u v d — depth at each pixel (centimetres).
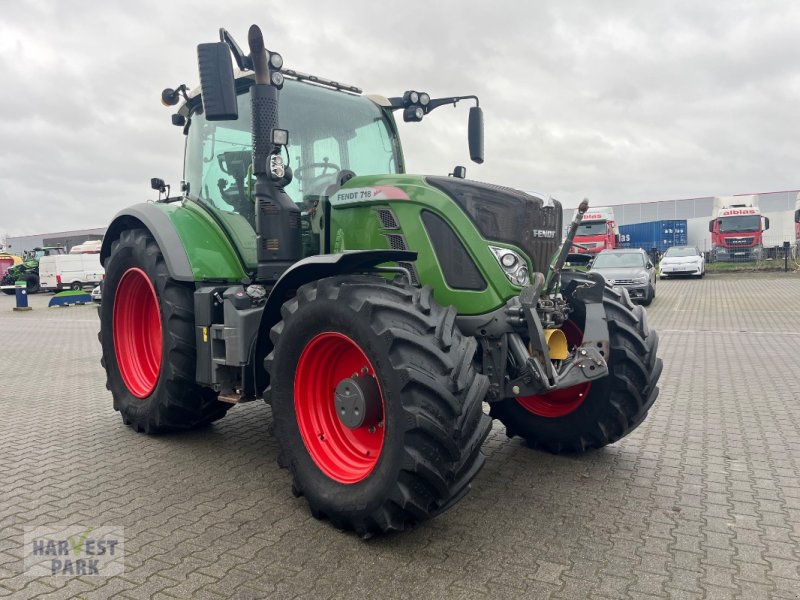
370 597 263
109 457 450
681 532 323
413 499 292
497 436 498
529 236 368
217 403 485
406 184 380
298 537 319
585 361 362
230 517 343
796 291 1889
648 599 261
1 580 279
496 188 371
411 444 289
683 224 3725
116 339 529
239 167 458
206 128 488
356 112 482
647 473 410
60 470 422
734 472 409
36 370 853
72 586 274
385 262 370
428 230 369
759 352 871
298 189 440
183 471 419
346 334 317
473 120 492
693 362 801
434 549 305
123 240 517
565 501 365
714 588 269
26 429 530
